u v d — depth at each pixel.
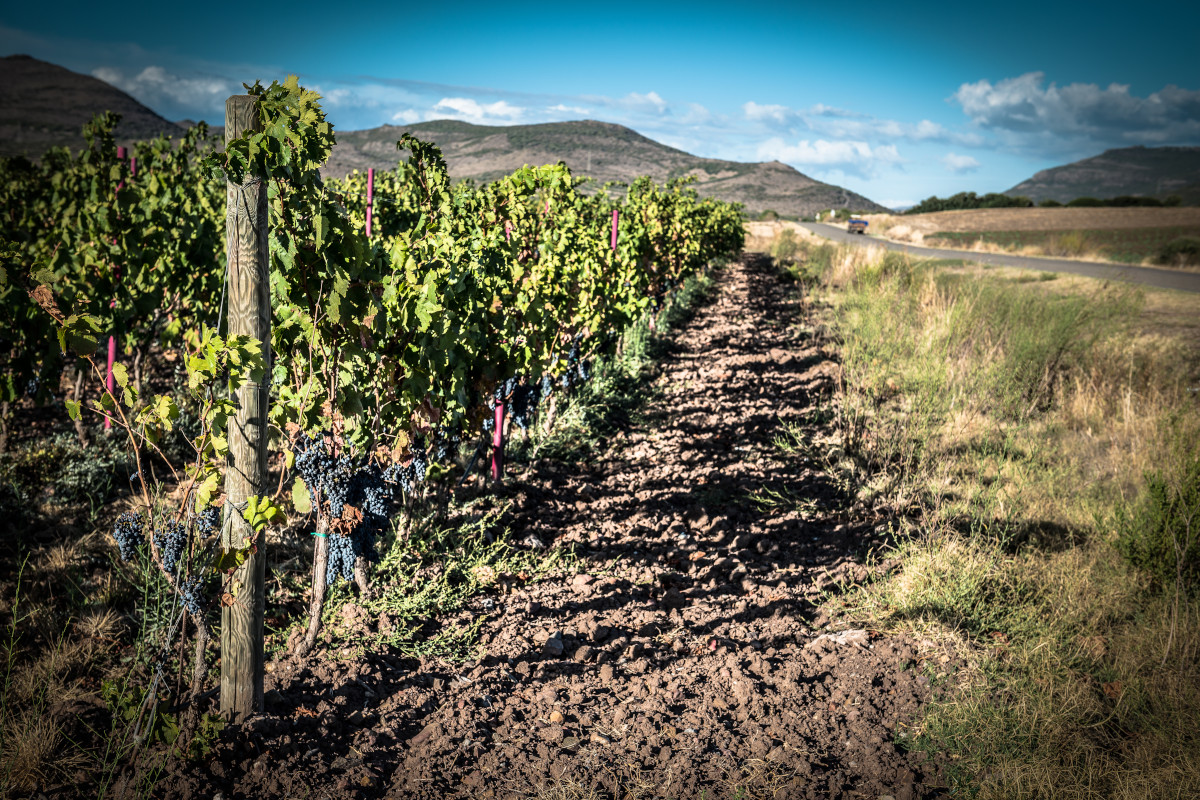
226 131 2.28
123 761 2.44
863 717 2.89
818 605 3.89
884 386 7.91
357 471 3.01
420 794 2.40
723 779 2.54
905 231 52.50
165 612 3.31
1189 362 8.12
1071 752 2.64
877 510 5.10
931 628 3.50
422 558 4.05
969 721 2.77
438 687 3.02
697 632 3.61
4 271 3.35
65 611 3.35
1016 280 14.41
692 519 5.03
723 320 13.71
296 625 3.31
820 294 16.09
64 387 6.40
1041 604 3.65
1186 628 3.32
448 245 4.66
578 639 3.48
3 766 2.30
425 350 3.64
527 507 5.00
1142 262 25.53
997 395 7.25
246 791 2.33
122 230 5.73
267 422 2.40
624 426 7.07
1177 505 4.08
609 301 7.96
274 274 2.76
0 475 4.52
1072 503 4.98
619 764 2.60
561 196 7.83
